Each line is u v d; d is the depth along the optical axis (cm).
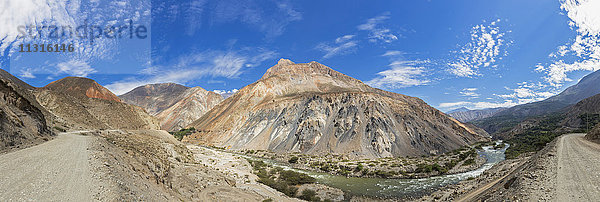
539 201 1397
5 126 2020
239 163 6488
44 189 1185
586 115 11456
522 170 2441
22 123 2386
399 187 4534
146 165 2473
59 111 5303
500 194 1928
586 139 3947
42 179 1295
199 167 4119
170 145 5047
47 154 1775
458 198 2814
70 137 2744
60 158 1695
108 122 7188
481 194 2445
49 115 4122
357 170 6003
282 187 4366
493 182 2938
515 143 10000
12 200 1027
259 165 6644
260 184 4488
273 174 5553
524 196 1520
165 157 3647
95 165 1619
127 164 2091
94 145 2194
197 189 2981
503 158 7125
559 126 12650
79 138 2617
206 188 3162
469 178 4519
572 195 1399
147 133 6594
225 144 11738
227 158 7381
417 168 5869
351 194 4141
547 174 1844
